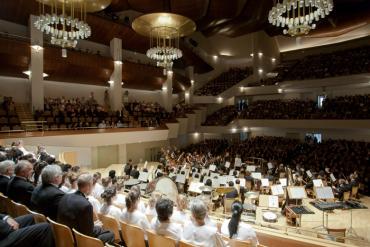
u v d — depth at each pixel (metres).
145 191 8.81
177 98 32.50
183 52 28.25
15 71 17.09
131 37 22.88
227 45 34.19
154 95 28.98
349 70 24.95
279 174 15.09
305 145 23.17
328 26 28.67
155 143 25.52
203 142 28.06
